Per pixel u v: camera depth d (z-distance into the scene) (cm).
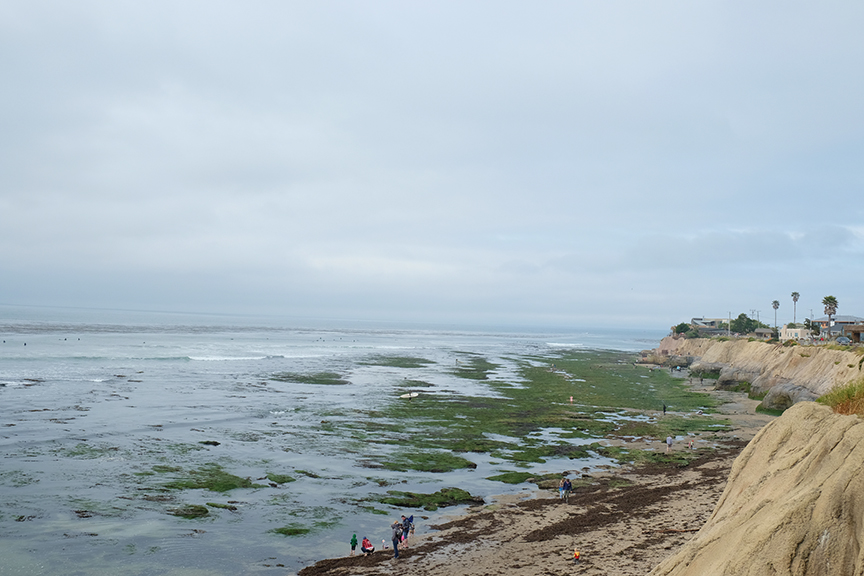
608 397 8525
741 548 1323
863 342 10469
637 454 4856
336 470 4153
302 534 2995
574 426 6109
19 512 3047
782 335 15862
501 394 8519
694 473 4091
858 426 1452
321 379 9275
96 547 2700
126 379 8162
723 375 9912
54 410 5650
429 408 6931
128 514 3127
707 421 6488
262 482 3806
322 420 5869
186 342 17250
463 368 12675
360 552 2772
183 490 3559
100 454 4200
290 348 16838
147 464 4028
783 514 1305
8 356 10512
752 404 7938
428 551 2725
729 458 4603
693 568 1469
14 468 3766
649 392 9281
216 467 4066
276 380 8900
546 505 3450
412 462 4453
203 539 2869
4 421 5072
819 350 7381
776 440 1805
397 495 3656
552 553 2566
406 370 11619
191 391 7350
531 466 4462
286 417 5944
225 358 12475
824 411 1788
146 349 13712
